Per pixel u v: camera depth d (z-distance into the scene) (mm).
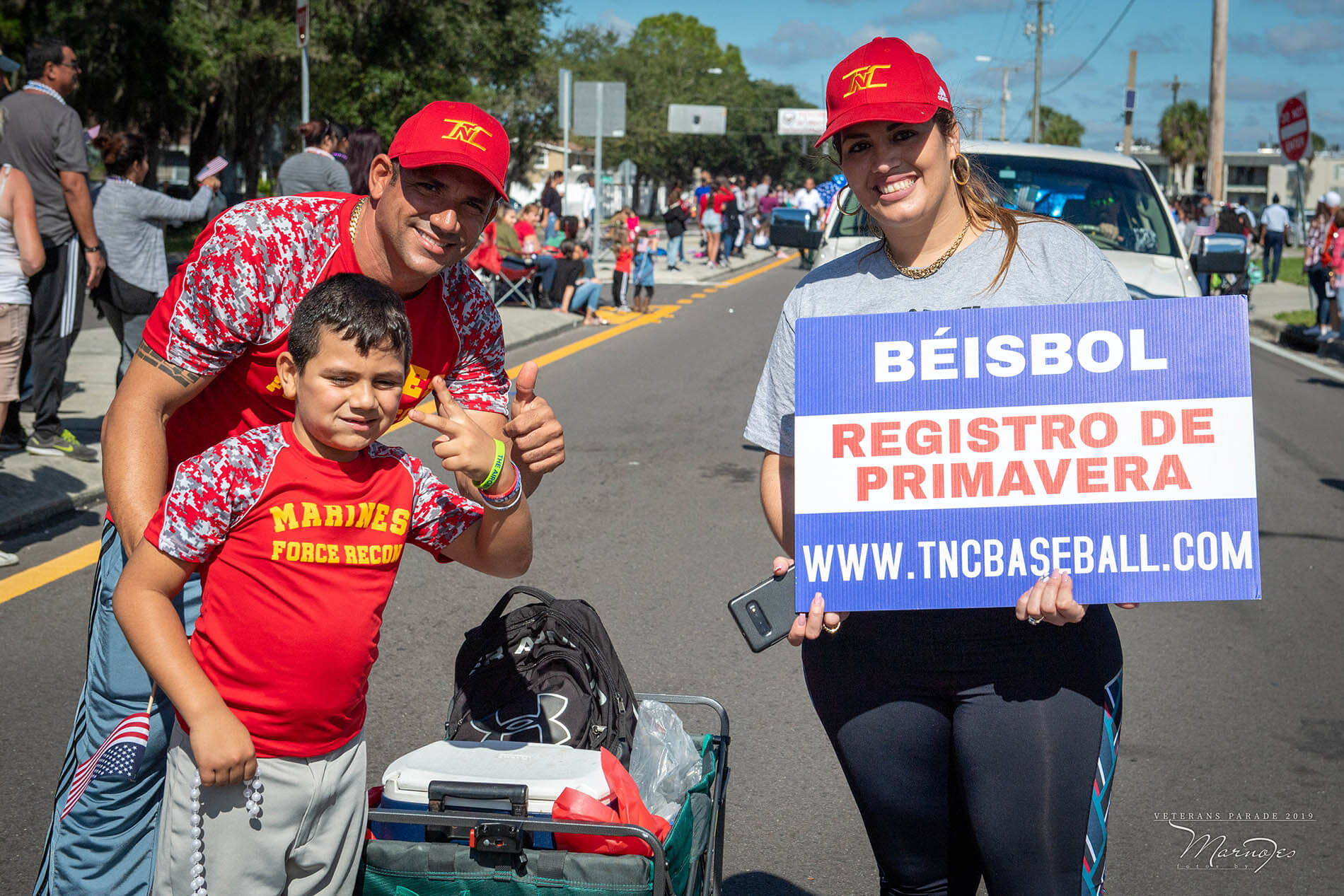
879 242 2561
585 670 2699
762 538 7012
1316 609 6012
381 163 2375
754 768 4188
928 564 2275
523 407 2416
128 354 8773
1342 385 14195
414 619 5535
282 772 2184
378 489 2215
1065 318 2236
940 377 2270
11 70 7512
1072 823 2242
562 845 2277
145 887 2652
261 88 34281
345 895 2312
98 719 2641
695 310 20266
